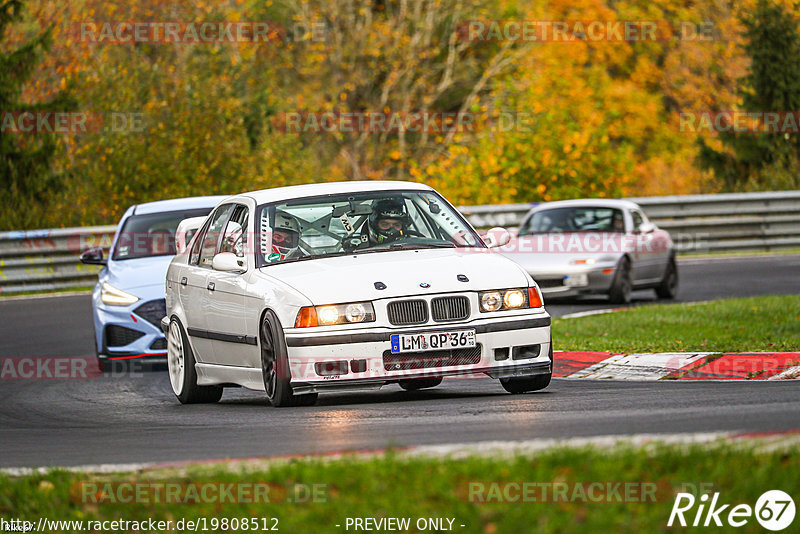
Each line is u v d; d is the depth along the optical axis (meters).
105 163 81.94
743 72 133.00
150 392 33.66
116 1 96.38
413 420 22.62
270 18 129.25
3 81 82.62
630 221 55.22
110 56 93.06
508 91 98.88
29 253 64.19
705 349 33.72
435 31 134.12
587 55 136.25
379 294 25.22
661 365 32.28
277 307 25.66
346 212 28.31
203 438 22.06
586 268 52.06
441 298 25.42
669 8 137.25
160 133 82.94
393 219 28.28
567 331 41.38
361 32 128.62
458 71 132.75
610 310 49.34
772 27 98.56
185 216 41.75
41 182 81.38
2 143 81.25
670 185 113.38
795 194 78.69
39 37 84.44
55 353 43.09
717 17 136.00
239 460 18.16
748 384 27.48
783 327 38.53
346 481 15.98
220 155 84.62
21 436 24.73
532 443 17.75
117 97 83.75
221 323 28.41
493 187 86.88
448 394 28.56
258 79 113.56
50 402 32.06
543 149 87.06
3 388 35.56
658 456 15.85
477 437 19.52
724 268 66.75
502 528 13.64
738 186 94.69
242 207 29.36
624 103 130.25
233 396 32.03
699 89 135.50
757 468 15.20
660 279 55.41
